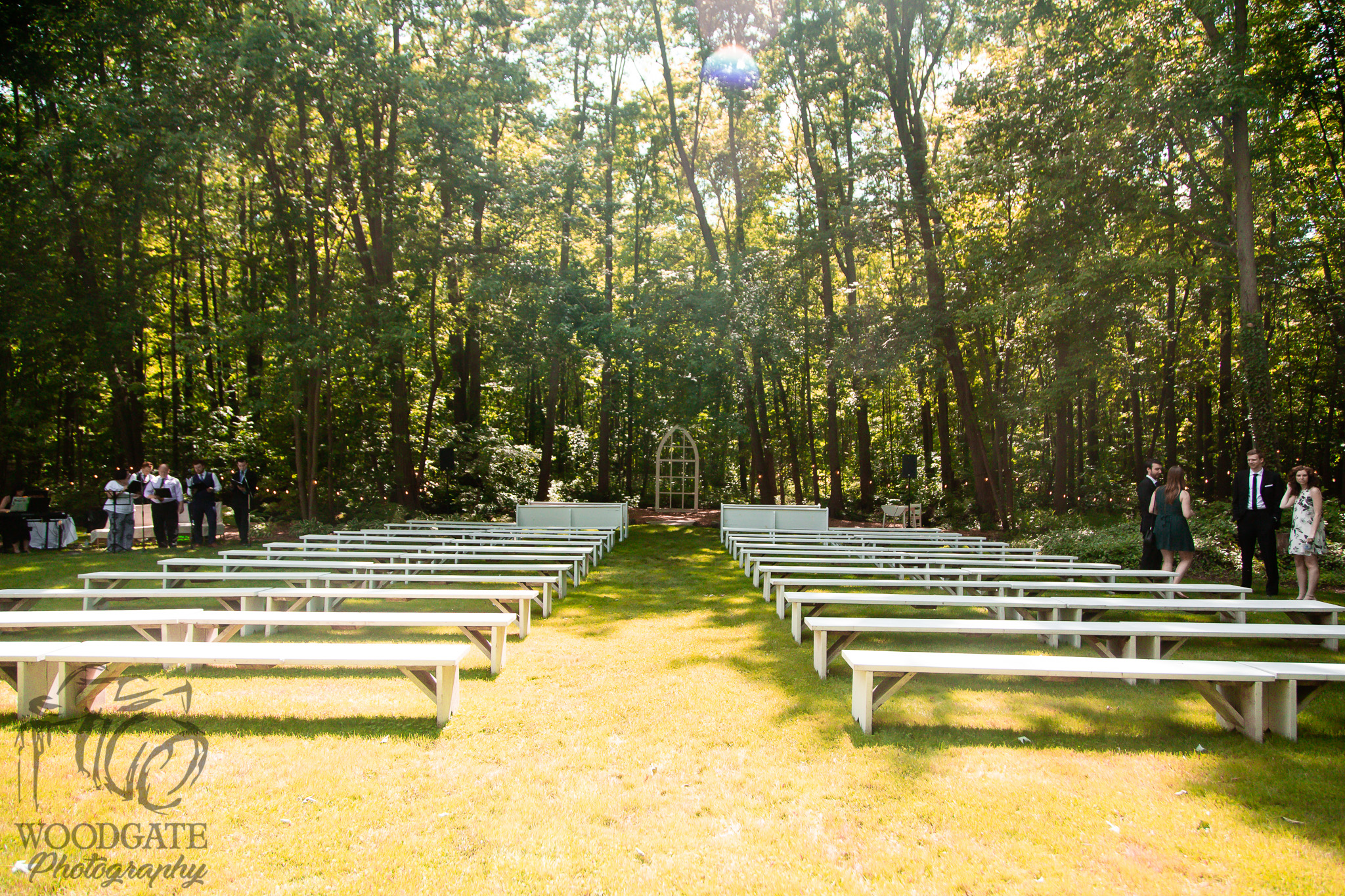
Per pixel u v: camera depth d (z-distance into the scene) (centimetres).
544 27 1950
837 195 1889
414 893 261
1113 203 1335
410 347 1664
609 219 2028
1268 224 1509
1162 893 266
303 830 301
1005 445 1942
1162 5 1252
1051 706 467
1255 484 874
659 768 364
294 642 627
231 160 1413
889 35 1795
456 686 439
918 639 664
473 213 1698
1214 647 643
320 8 1434
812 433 2711
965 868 279
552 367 2073
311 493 1523
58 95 1428
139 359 1825
